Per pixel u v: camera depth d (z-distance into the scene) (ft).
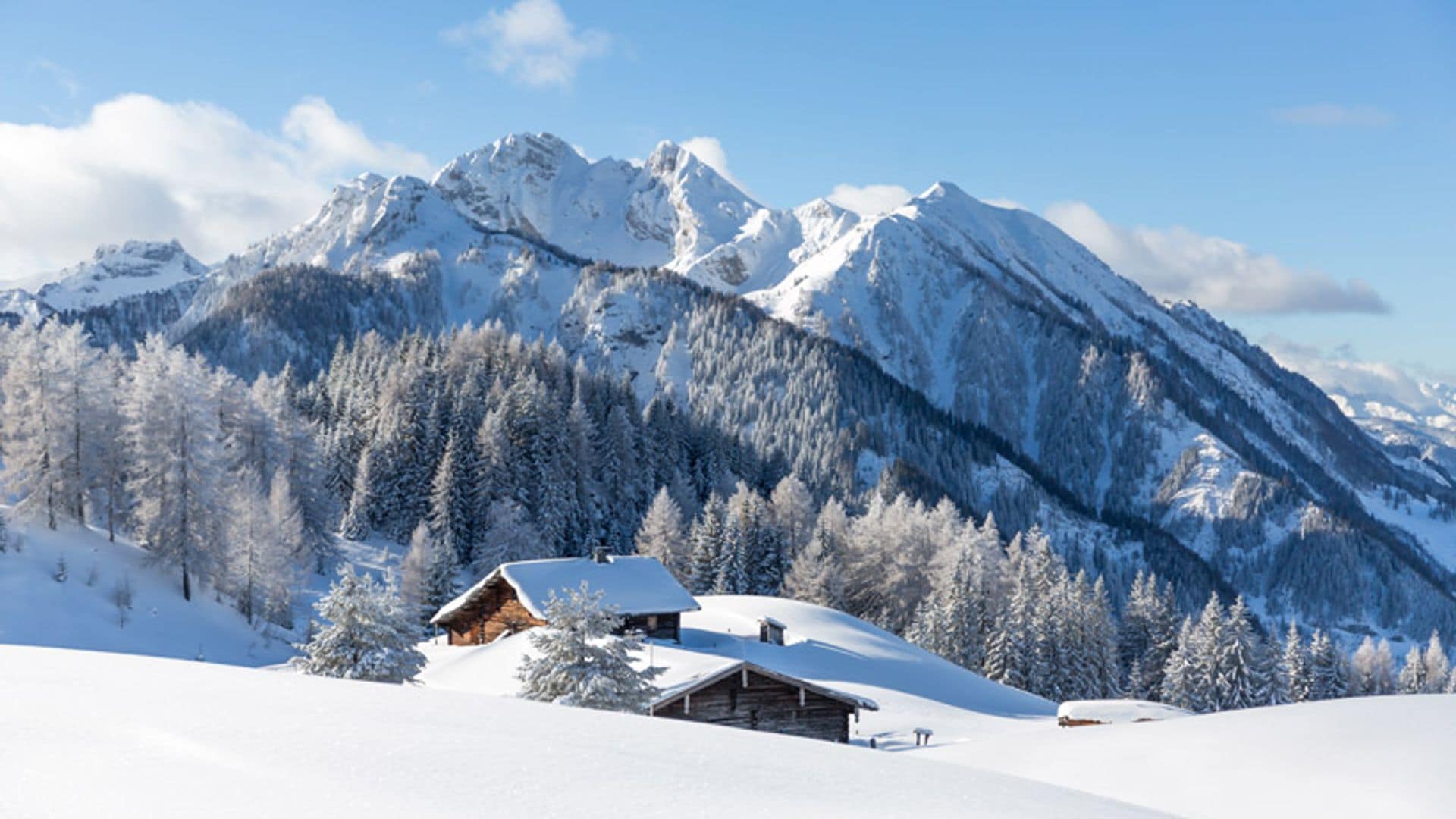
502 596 196.85
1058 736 81.20
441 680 161.68
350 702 38.52
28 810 21.62
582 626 99.14
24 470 224.12
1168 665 286.66
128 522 240.53
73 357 232.73
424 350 484.33
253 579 235.81
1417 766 54.44
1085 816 30.63
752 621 229.04
